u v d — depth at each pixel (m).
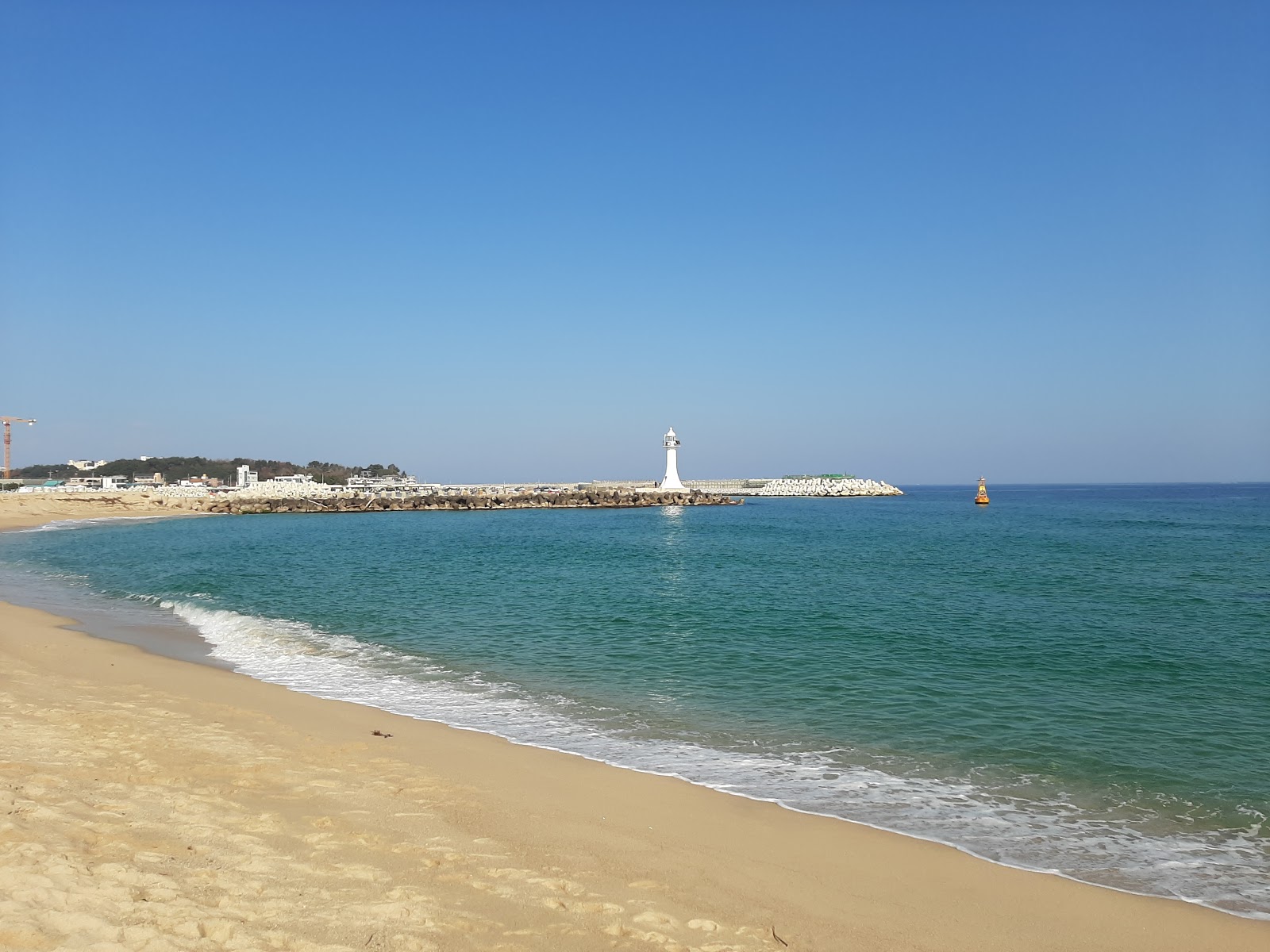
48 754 8.67
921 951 5.63
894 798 8.72
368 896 5.75
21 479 158.62
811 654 16.20
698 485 186.88
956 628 19.06
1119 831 7.92
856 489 165.50
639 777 9.19
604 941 5.44
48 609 22.23
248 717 11.24
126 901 5.18
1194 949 5.78
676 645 17.17
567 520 81.38
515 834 7.39
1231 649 16.62
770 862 7.04
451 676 14.47
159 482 161.88
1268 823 8.16
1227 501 138.00
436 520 83.44
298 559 37.81
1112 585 26.86
